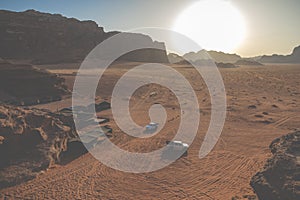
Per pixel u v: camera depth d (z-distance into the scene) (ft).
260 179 67.67
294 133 85.92
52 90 205.26
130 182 77.66
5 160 76.84
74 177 79.82
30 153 82.28
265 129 131.23
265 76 417.28
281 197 58.59
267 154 96.58
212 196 69.41
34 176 77.25
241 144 109.50
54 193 70.79
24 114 89.71
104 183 76.74
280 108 178.19
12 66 195.62
